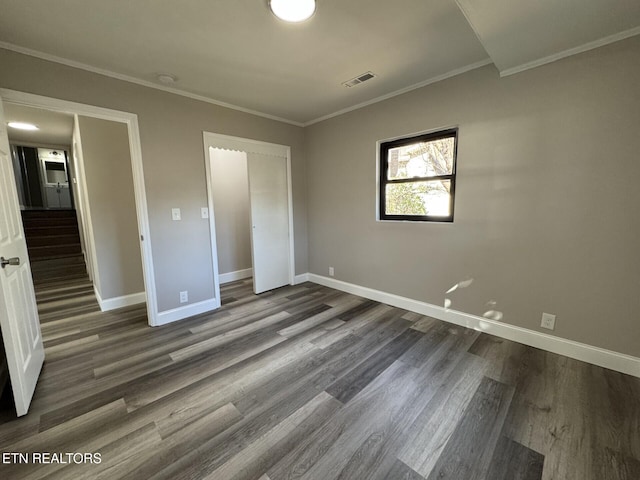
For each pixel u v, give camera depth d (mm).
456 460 1304
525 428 1478
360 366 2049
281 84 2664
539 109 2072
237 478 1222
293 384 1857
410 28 1830
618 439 1402
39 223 6582
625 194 1819
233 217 4465
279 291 3820
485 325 2523
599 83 1836
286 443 1402
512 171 2238
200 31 1832
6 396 1757
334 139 3594
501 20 1591
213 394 1769
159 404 1683
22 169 7152
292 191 3959
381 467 1271
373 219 3289
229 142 3223
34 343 1948
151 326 2764
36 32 1816
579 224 1995
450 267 2691
